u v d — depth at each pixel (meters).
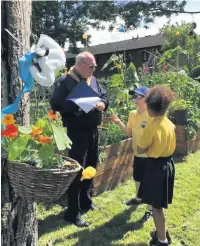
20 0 2.11
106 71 18.44
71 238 3.62
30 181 1.78
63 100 3.55
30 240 2.38
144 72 8.97
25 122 2.23
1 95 2.08
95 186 4.57
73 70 3.63
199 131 6.77
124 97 5.80
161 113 3.09
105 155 4.65
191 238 3.63
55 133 1.88
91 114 3.67
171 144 3.16
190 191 4.77
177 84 6.99
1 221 2.16
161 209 3.24
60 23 24.88
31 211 2.35
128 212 4.20
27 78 1.88
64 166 1.98
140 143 3.13
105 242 3.57
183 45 11.64
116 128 5.06
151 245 3.44
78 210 3.91
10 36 2.08
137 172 4.16
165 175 3.14
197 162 6.02
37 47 1.85
